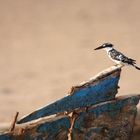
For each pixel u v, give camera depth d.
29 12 64.50
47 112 14.31
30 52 46.72
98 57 43.06
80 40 49.88
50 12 63.78
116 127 15.28
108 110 15.04
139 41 47.66
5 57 44.97
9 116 26.41
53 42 50.12
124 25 54.88
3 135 14.27
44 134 14.61
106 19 58.12
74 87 14.55
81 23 57.28
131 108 15.32
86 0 68.06
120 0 66.62
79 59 42.81
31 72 39.56
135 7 62.78
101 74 14.84
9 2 70.38
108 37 50.19
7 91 33.75
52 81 36.34
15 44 50.00
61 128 14.73
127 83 33.91
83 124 14.88
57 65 41.34
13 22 59.91
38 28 56.62
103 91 14.88
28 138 14.49
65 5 66.62
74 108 14.62
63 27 56.31
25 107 29.55
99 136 15.11
